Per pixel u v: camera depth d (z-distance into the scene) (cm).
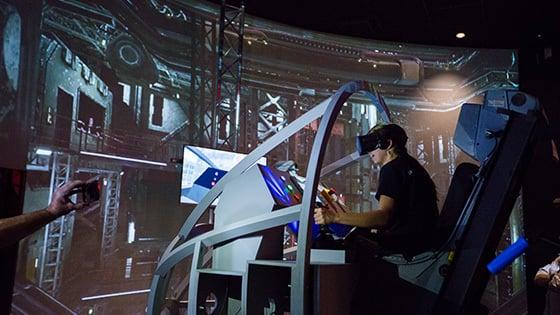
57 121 539
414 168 193
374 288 178
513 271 532
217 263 192
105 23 610
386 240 187
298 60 659
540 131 196
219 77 584
